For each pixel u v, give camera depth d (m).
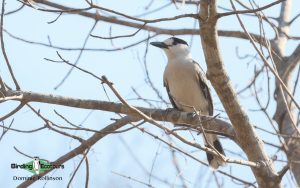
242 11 8.80
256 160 9.94
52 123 9.47
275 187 9.84
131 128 9.16
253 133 9.99
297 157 11.90
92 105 10.38
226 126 10.55
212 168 11.41
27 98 9.91
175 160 11.27
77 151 10.92
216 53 9.47
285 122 13.21
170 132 8.69
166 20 8.91
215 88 9.81
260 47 10.15
